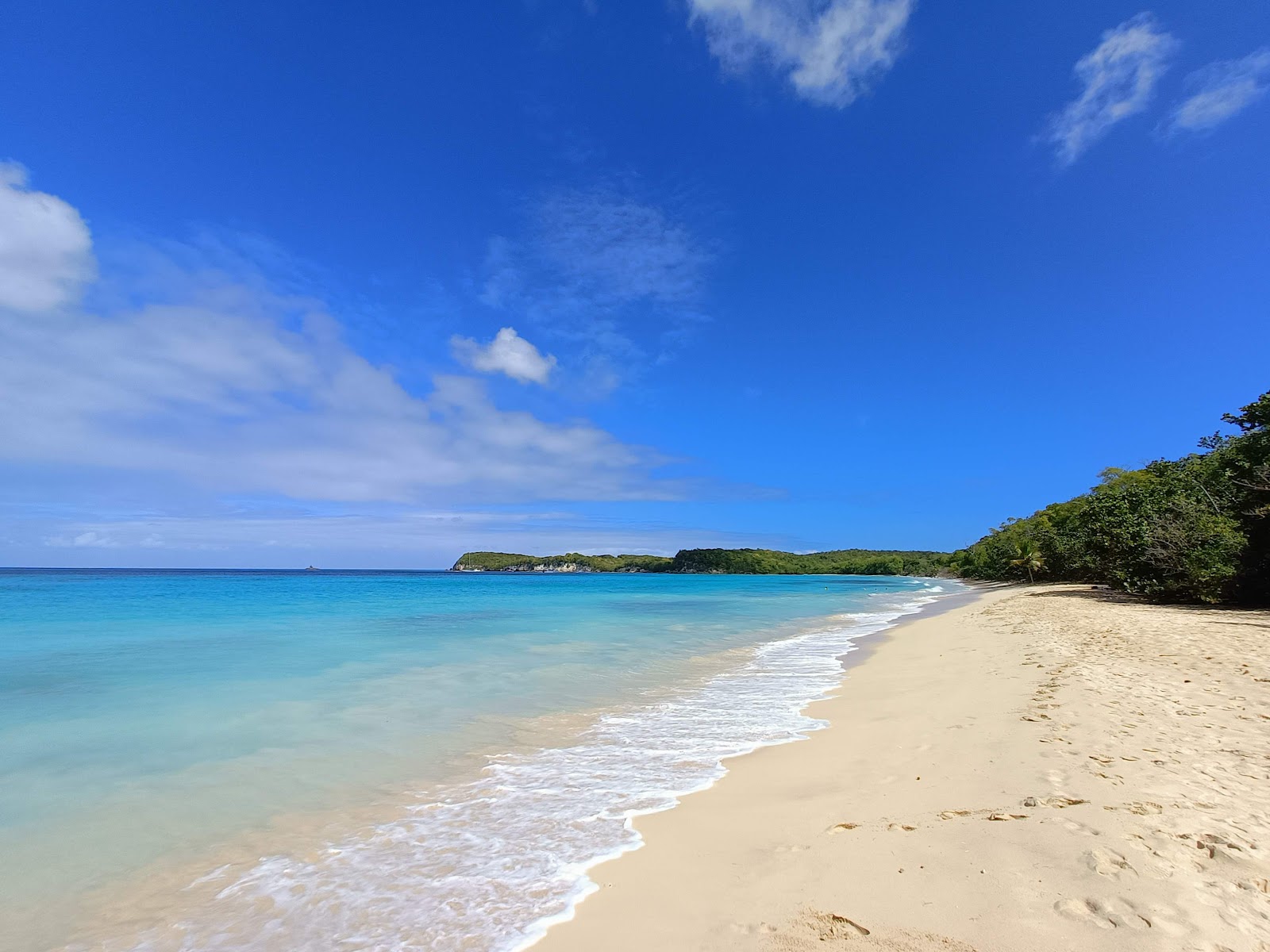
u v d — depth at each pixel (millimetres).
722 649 16391
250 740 7590
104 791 5996
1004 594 39906
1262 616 17312
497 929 3660
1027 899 3449
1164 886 3469
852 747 7027
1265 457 21656
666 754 7059
